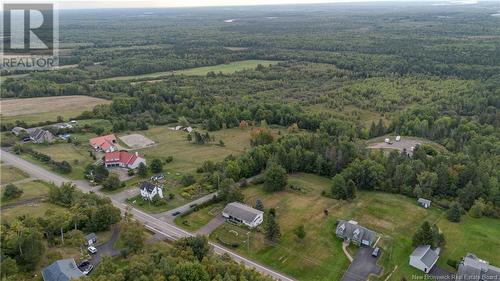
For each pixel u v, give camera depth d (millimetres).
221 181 137875
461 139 179375
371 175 139500
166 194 136750
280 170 138875
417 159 148750
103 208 113500
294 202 132000
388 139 183125
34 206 126562
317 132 191500
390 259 104938
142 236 105188
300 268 101938
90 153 170000
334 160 150000
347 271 100750
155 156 171625
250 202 132000
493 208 126625
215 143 187500
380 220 122188
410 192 136250
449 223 121062
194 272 85250
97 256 102312
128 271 86688
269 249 108938
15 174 151750
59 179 148875
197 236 100000
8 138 186500
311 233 115500
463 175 135500
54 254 99812
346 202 132000
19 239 95562
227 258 98500
